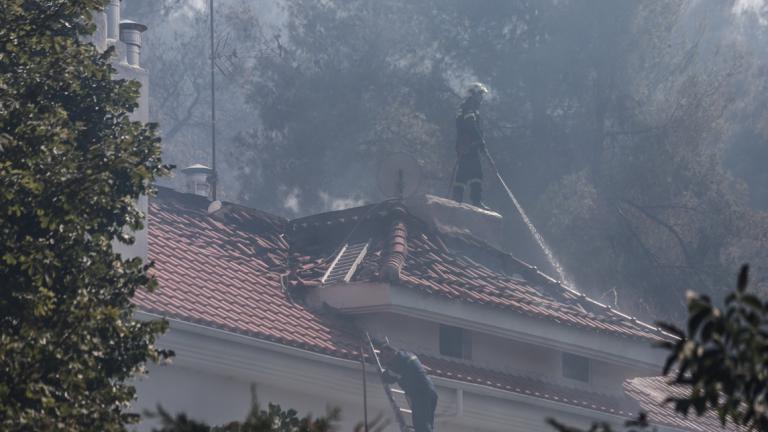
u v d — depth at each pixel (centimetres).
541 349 3794
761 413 995
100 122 2056
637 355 3947
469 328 3547
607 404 3872
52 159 1839
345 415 3177
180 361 2842
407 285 3372
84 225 1836
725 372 995
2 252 1764
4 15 1981
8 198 1755
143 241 3166
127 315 1894
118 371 1836
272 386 3034
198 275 3316
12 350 1617
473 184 4428
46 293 1734
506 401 3494
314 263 3681
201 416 2873
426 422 3102
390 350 3180
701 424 4112
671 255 7125
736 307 995
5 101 1886
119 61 3231
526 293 3856
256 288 3397
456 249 3941
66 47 2011
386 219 3838
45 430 1583
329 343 3162
